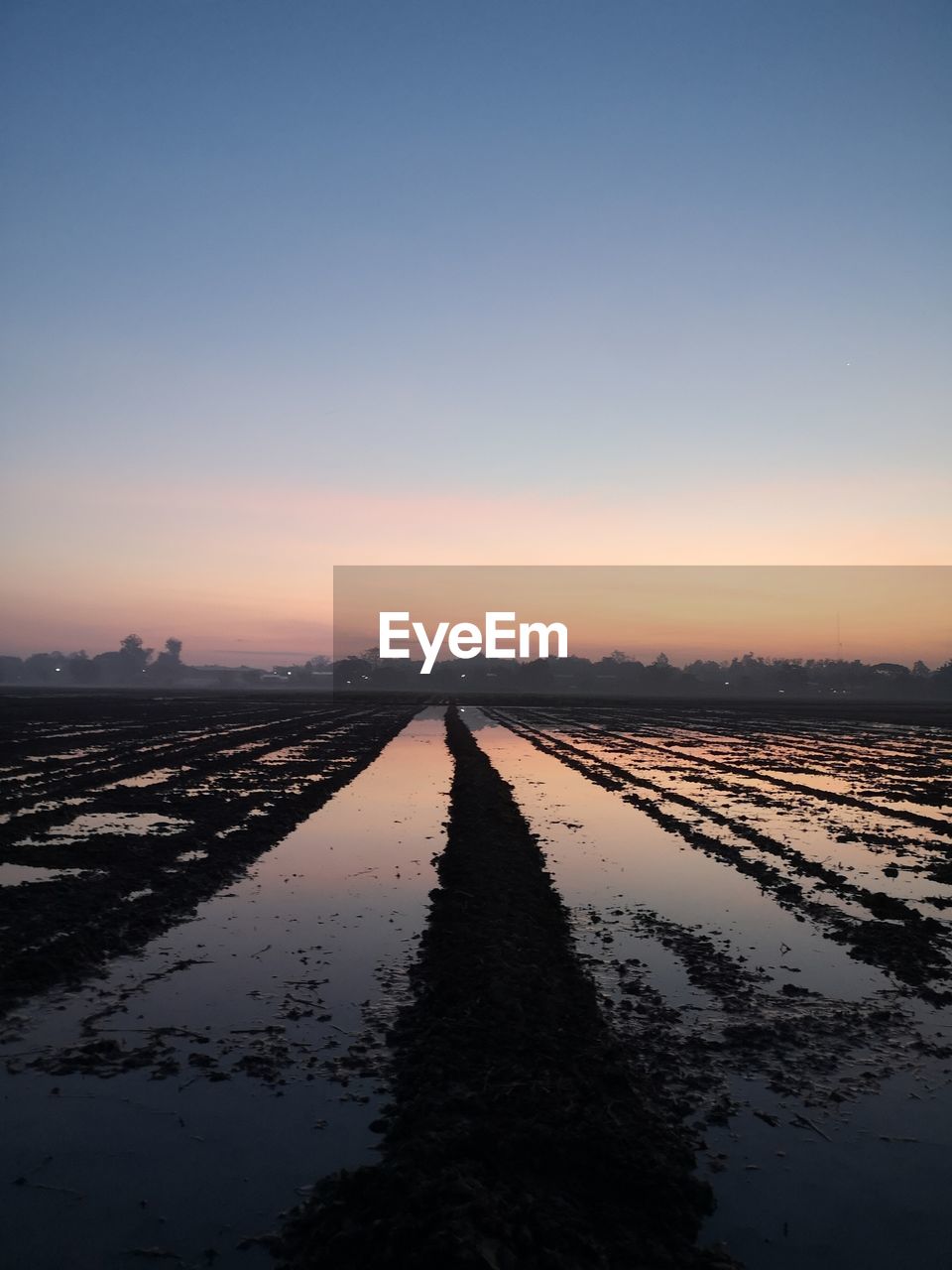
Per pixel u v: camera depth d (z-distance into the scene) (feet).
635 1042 26.99
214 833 61.00
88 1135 21.49
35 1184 19.54
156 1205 18.79
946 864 54.08
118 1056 25.81
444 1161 19.38
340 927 39.17
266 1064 25.27
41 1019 28.45
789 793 87.56
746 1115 22.70
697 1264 16.71
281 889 46.19
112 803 73.31
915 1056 26.37
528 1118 21.31
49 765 101.45
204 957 34.78
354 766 105.29
